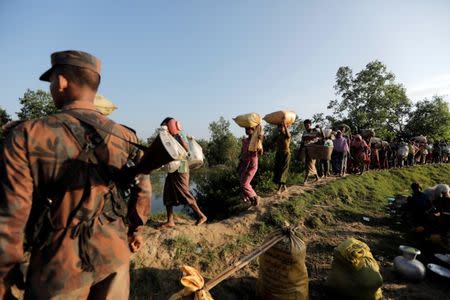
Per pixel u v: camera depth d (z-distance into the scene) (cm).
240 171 612
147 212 172
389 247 522
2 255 116
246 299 377
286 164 684
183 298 260
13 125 133
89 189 133
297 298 333
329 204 703
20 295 228
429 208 608
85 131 137
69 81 145
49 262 126
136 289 367
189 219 608
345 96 3672
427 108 3606
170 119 420
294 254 330
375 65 3428
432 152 1778
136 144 156
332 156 993
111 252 139
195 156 473
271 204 617
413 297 381
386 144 1327
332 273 383
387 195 893
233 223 542
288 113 657
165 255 422
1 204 118
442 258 455
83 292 131
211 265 425
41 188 129
